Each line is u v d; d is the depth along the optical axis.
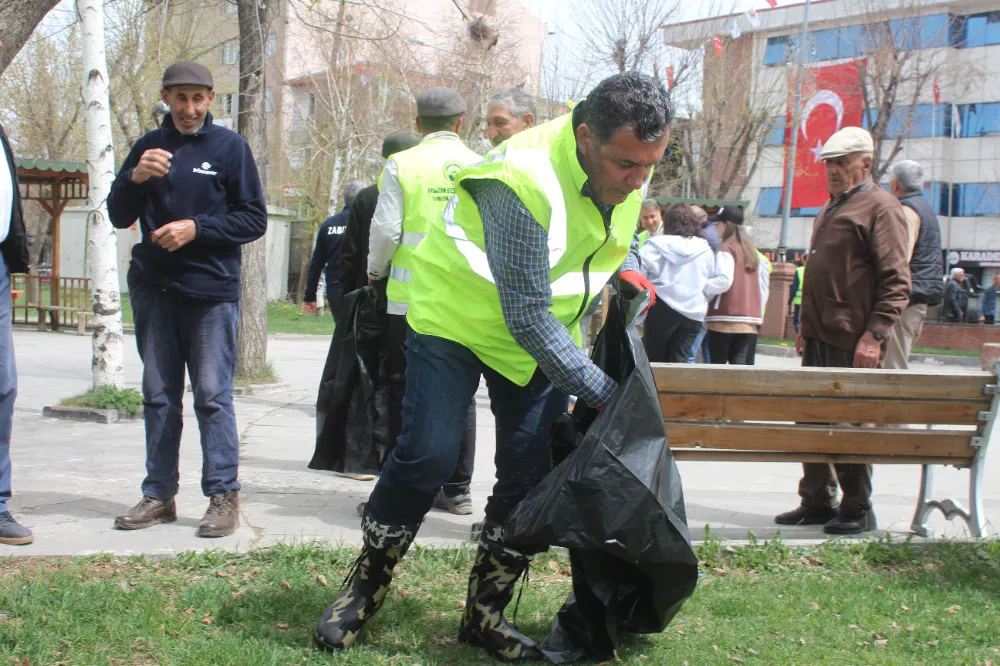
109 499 4.75
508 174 2.53
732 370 3.98
